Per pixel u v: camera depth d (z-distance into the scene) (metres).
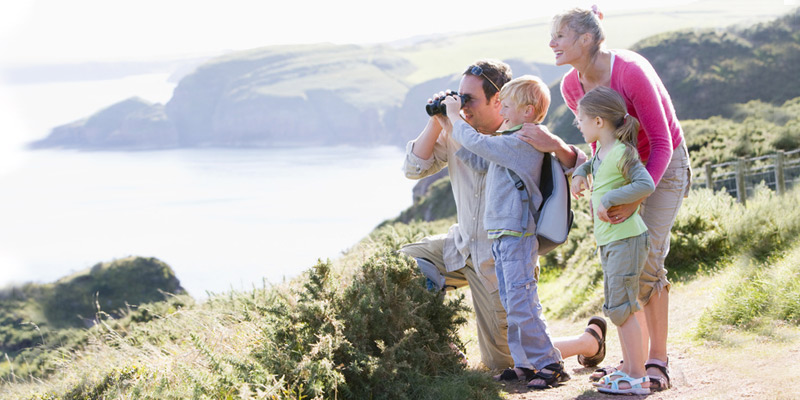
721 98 65.44
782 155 12.59
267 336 3.67
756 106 59.06
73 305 66.31
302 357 3.42
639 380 3.31
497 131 4.00
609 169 3.26
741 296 4.47
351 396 3.38
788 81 63.59
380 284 3.98
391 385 3.43
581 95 3.77
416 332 3.85
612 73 3.41
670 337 4.50
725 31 77.62
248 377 3.26
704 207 8.23
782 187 12.52
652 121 3.29
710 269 7.04
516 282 3.66
